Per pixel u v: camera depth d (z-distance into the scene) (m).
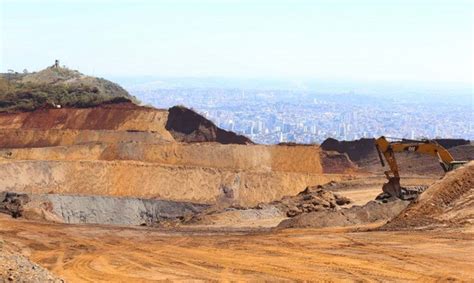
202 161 86.81
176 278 25.84
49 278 20.12
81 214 70.06
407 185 62.81
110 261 29.72
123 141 94.88
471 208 36.44
